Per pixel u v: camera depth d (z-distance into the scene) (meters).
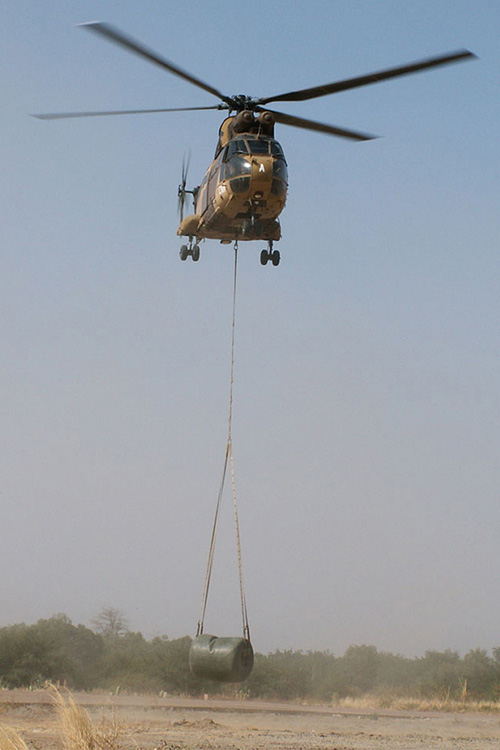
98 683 64.88
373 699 64.12
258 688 68.25
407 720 37.59
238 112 29.36
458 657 94.50
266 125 28.45
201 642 14.66
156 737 21.92
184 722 29.12
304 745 21.70
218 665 14.23
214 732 25.70
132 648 73.44
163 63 26.31
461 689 66.50
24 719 28.41
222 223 30.14
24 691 45.34
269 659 75.62
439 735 29.66
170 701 43.56
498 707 53.69
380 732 30.88
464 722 37.28
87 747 17.14
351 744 23.11
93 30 23.52
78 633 83.88
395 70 24.22
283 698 68.44
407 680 91.31
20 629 64.88
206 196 30.34
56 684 57.31
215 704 41.69
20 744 15.70
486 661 74.25
